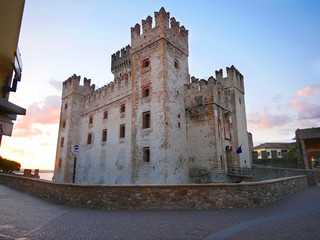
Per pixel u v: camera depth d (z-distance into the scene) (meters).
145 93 25.30
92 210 11.88
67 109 37.84
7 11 6.71
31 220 9.75
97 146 31.80
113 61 47.16
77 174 34.09
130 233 7.93
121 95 29.61
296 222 9.12
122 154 27.12
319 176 27.48
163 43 24.42
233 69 31.38
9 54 7.09
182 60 27.17
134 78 26.72
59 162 36.16
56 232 8.11
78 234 7.88
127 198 12.08
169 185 12.09
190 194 12.02
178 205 11.83
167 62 24.50
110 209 11.98
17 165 36.00
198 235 7.66
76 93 37.84
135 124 25.12
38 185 16.55
